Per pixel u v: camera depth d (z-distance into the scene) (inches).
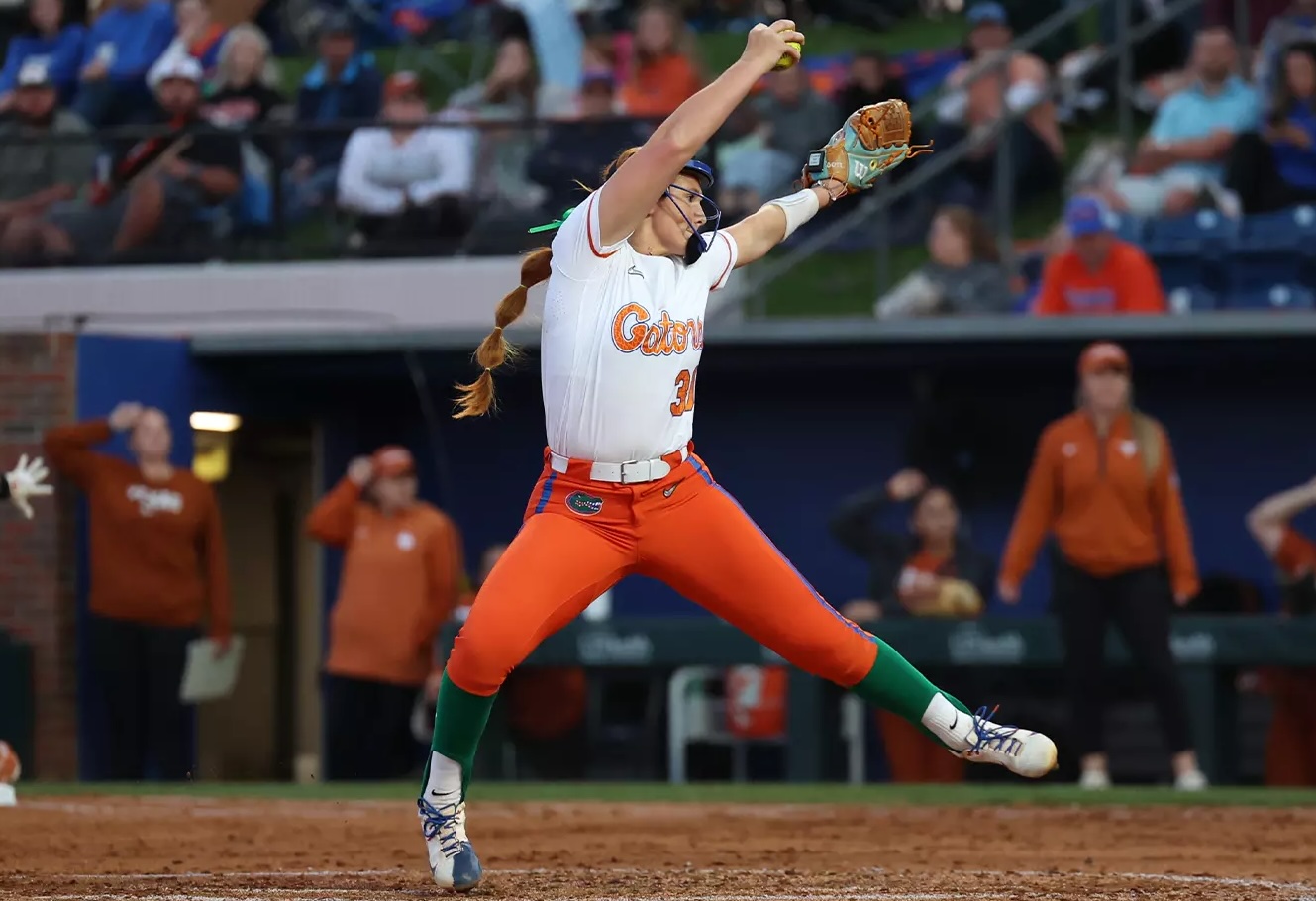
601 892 705.6
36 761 1680.6
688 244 655.8
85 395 1738.4
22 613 1696.6
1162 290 1834.4
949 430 1898.4
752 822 1075.3
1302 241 1827.0
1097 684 1365.7
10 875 791.7
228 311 1921.8
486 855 878.4
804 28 2396.7
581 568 648.4
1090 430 1362.0
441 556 1588.3
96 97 2170.3
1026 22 2135.8
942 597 1518.2
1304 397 1879.9
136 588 1610.5
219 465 1983.3
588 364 634.2
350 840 970.1
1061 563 1408.7
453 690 658.8
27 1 2228.1
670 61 2043.6
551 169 1879.9
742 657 1498.5
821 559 1961.1
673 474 647.1
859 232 1973.4
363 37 2332.7
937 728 676.7
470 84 2263.8
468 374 1930.4
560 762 1534.2
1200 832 1008.9
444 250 1904.5
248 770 2018.9
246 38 2118.6
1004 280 1863.9
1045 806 1181.1
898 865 837.8
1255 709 1427.2
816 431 1964.8
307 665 2046.0
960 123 2000.5
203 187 1945.1
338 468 2001.7
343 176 1923.0
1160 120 1923.0
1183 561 1360.7
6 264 1978.3
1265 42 1899.6
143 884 749.3
